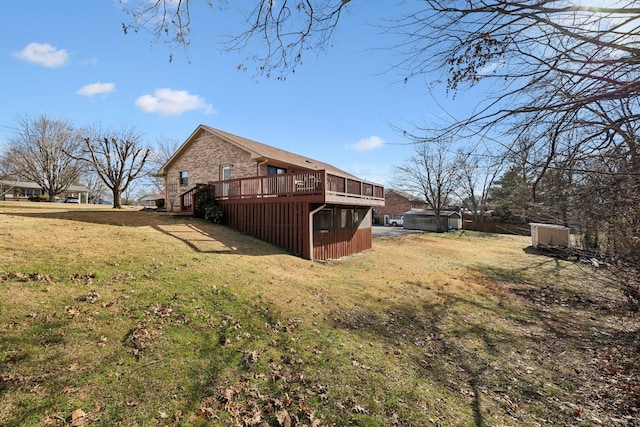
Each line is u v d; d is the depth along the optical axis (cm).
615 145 296
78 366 329
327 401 345
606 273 956
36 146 2722
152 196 5038
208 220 1420
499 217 3108
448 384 414
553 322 709
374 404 349
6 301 419
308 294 719
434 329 616
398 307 724
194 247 935
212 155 1775
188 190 1752
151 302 512
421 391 387
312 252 1184
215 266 778
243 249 1045
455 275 1191
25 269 535
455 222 3444
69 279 532
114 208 1766
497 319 711
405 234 2745
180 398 316
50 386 293
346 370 416
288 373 393
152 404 300
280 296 668
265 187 1305
